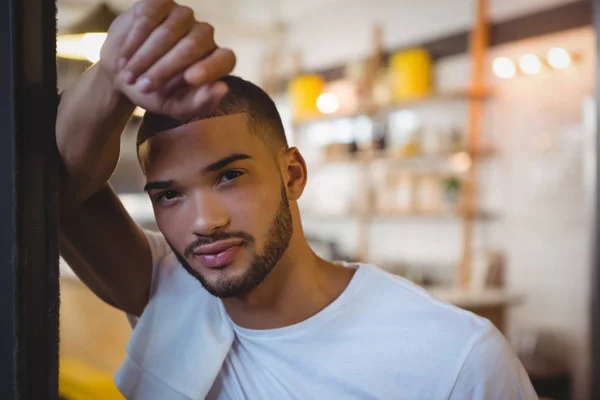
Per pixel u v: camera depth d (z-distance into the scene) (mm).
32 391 595
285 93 5492
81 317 1969
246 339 861
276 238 764
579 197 3295
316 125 5133
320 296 863
